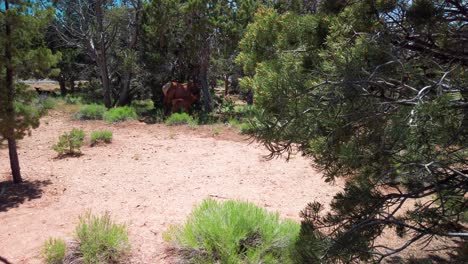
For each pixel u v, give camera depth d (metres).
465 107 1.88
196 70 18.59
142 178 7.70
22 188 6.87
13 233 4.98
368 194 2.26
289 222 4.59
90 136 11.44
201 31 16.38
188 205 6.21
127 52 20.33
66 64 28.72
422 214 2.21
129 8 20.98
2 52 6.36
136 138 11.84
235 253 3.95
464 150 2.12
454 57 2.22
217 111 18.36
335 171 2.55
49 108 18.14
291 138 2.21
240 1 17.31
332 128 2.12
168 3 16.61
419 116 1.72
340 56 2.17
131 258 4.28
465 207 2.34
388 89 2.07
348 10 2.46
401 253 4.52
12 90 6.61
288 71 2.40
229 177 7.91
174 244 4.37
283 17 2.98
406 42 2.16
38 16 6.82
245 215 4.44
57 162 8.75
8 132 6.62
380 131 2.01
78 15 21.52
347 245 2.16
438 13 2.03
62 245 4.15
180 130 13.49
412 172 1.98
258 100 2.33
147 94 23.06
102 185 7.18
